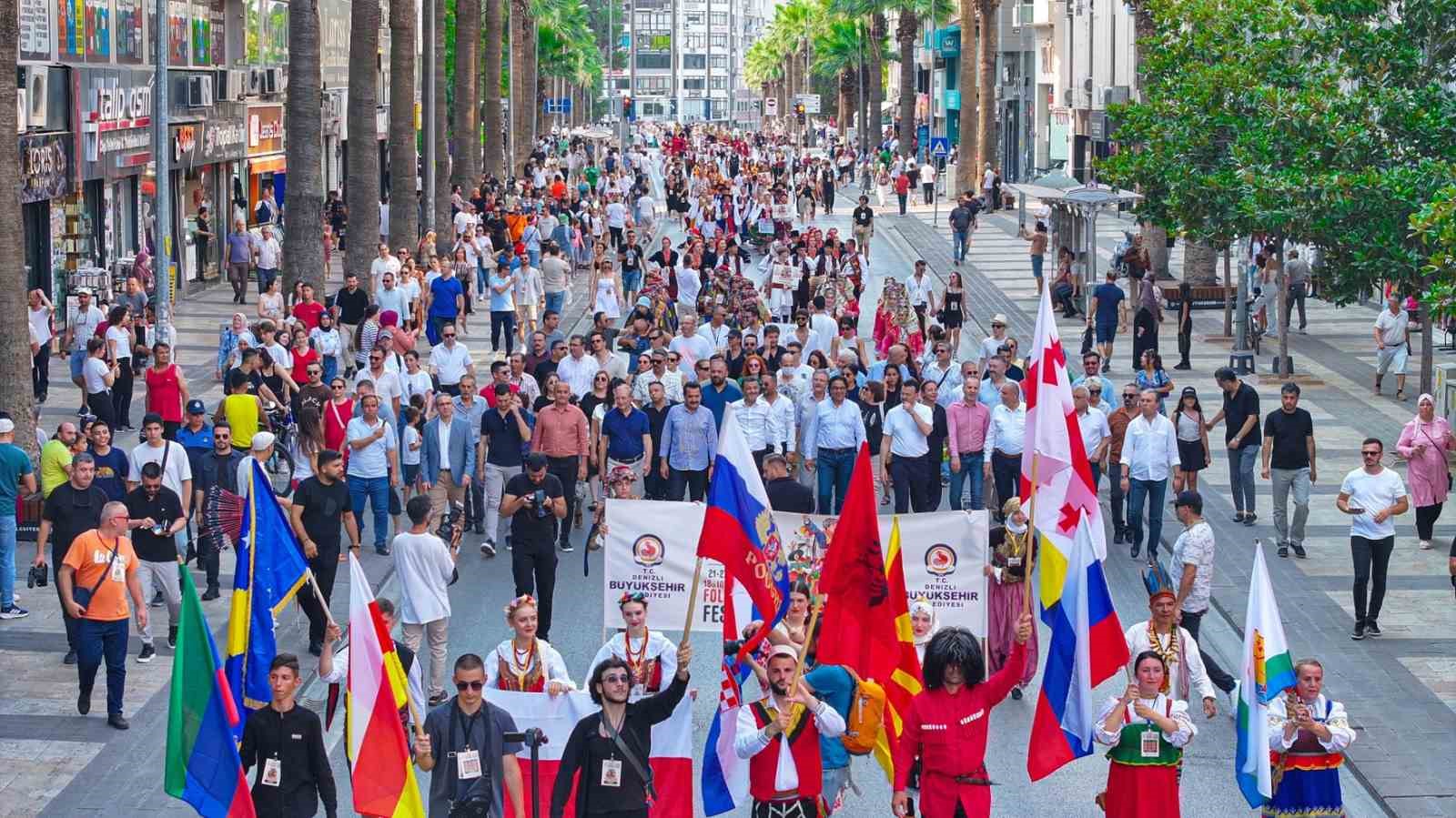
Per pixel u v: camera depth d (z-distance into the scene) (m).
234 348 79.19
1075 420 37.22
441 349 74.69
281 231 147.62
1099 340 101.19
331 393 63.34
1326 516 66.00
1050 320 37.09
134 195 120.25
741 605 45.31
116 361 79.94
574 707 35.25
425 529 43.38
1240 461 64.50
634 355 77.62
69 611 42.44
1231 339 109.25
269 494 34.84
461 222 152.38
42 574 48.34
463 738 31.39
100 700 44.81
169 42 123.19
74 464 47.75
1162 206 97.06
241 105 143.50
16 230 63.34
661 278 101.25
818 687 32.41
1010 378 66.75
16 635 50.12
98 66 108.50
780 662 31.23
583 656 48.34
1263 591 34.06
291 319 80.31
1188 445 64.19
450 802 31.19
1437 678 47.09
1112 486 61.72
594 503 60.16
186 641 30.33
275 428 67.62
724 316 82.06
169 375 68.56
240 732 32.06
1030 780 37.16
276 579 34.91
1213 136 93.19
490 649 49.03
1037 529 37.59
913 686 36.09
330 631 35.94
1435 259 60.94
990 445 58.09
